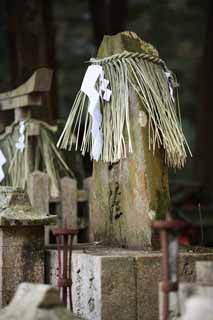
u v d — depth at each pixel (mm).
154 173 6473
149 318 5844
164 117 6574
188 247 6637
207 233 10453
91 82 6727
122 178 6730
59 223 8203
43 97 9445
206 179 13086
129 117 6602
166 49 18859
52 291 4855
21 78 10133
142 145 6480
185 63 19188
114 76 6723
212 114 13375
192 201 11109
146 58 6754
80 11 19312
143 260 5871
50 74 8133
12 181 8281
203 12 18016
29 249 6348
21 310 4891
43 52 10219
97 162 7141
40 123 8539
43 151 8422
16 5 10273
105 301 5762
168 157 6559
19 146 8336
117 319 5781
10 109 8734
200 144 13469
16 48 10281
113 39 6844
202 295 4734
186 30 18609
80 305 6090
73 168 8766
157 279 5891
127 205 6660
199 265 5152
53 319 4730
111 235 6914
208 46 13336
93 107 6703
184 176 16906
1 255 6266
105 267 5785
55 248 6797
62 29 19656
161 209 6441
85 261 6020
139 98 6555
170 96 6773
